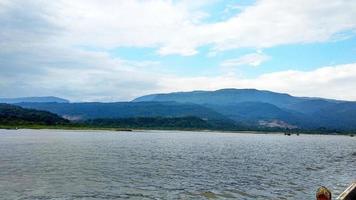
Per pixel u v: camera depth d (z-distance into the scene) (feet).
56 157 209.77
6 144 310.04
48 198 99.50
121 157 221.46
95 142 379.35
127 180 132.36
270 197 108.58
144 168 169.07
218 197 106.93
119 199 101.35
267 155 269.85
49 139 411.34
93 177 137.08
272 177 149.48
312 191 119.34
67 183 122.52
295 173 164.96
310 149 367.04
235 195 110.32
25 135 499.51
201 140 515.09
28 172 145.48
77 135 562.25
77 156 219.20
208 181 134.51
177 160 212.43
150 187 119.65
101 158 211.00
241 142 492.13
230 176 149.18
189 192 112.88
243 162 210.38
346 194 76.74
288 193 115.14
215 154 266.16
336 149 375.45
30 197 100.07
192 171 162.40
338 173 169.17
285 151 324.19
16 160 187.93
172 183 128.16
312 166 197.16
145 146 339.57
